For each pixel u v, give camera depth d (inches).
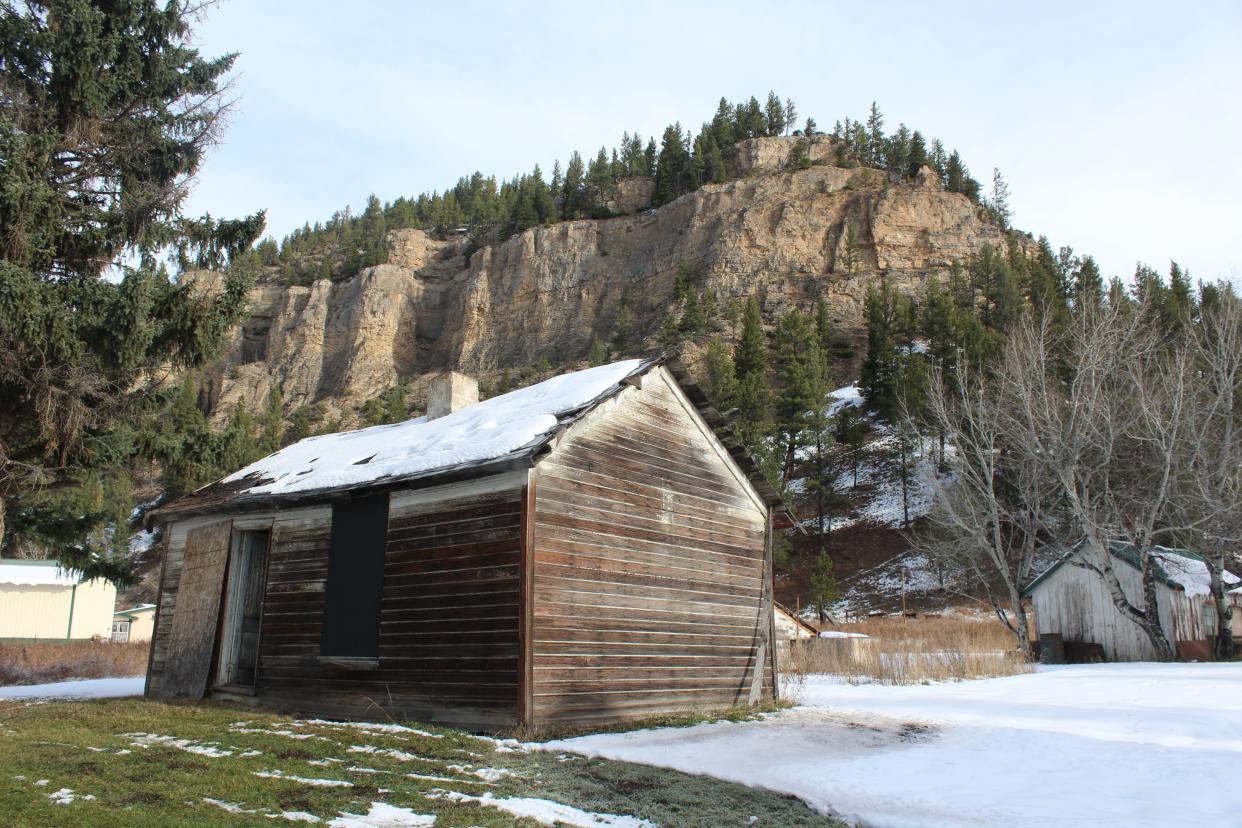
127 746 339.9
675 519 515.2
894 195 4119.1
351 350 4771.2
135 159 631.2
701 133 5580.7
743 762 332.2
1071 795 271.0
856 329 3617.1
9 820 225.6
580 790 285.4
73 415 573.9
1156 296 2421.3
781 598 1926.7
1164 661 946.7
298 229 7121.1
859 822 256.4
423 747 350.0
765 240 4128.9
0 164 520.4
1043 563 1592.0
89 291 560.7
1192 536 1028.5
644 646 470.9
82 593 1539.1
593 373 538.0
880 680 742.5
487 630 414.9
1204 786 276.7
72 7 570.6
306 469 597.6
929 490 2142.0
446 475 434.6
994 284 3314.5
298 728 394.9
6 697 616.4
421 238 5438.0
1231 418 1045.8
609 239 4768.7
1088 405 1095.0
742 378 2790.4
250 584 585.9
